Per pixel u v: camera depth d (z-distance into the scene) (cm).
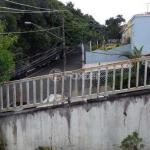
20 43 2772
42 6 3120
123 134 706
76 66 3288
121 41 4475
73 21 4041
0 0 2372
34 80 725
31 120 719
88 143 716
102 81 1324
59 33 3444
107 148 713
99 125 707
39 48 3044
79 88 1452
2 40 900
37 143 725
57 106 710
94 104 702
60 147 723
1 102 739
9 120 725
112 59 2644
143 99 693
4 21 2250
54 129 717
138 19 2323
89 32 4497
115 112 700
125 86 1221
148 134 704
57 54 3684
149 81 1191
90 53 2684
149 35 2327
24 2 2788
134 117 699
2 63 877
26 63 2733
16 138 730
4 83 733
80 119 709
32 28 2956
